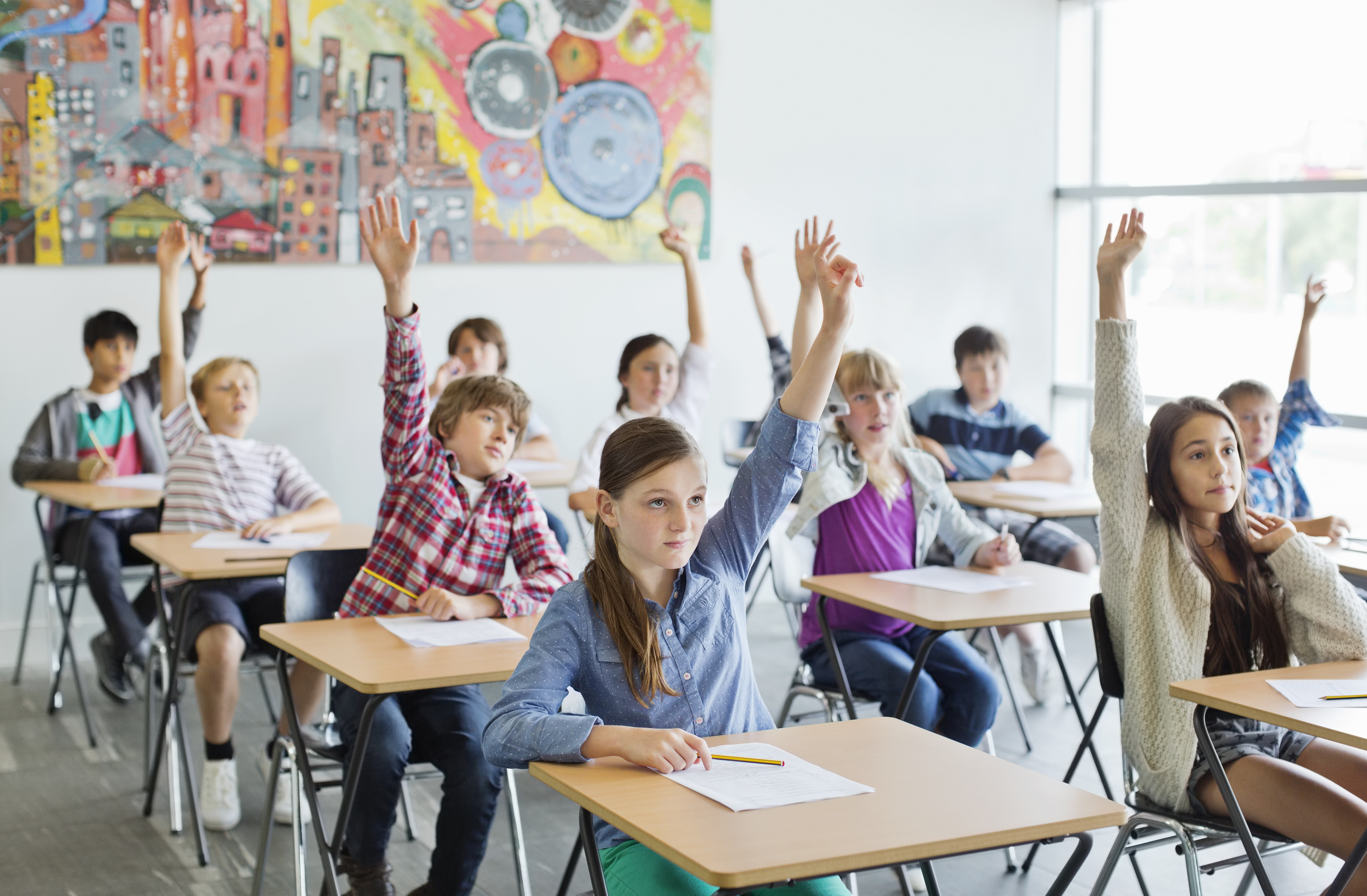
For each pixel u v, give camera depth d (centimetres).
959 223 618
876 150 597
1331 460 519
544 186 527
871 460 311
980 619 246
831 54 584
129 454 448
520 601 253
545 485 435
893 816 143
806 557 311
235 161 472
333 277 495
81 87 447
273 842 304
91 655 472
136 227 459
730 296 573
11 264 444
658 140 548
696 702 181
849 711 276
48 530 430
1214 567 234
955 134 614
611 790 151
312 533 341
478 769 232
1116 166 624
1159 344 593
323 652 221
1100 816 144
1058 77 634
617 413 430
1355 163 508
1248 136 551
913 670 252
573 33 527
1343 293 515
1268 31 540
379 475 512
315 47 481
